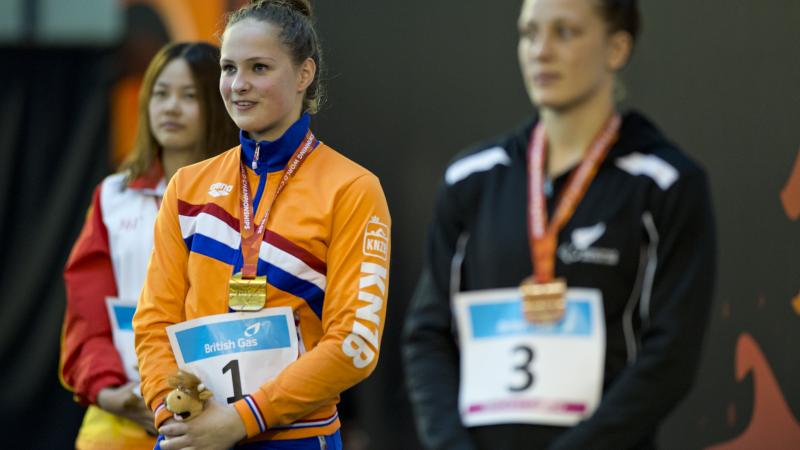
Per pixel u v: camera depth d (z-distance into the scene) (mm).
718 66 13352
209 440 6645
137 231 9930
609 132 8523
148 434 9617
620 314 8195
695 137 13438
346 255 6957
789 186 12828
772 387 12805
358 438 15516
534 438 8086
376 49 15664
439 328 8789
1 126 17719
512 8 15211
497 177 8719
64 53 17641
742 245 13039
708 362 13117
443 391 8523
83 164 17562
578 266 8211
